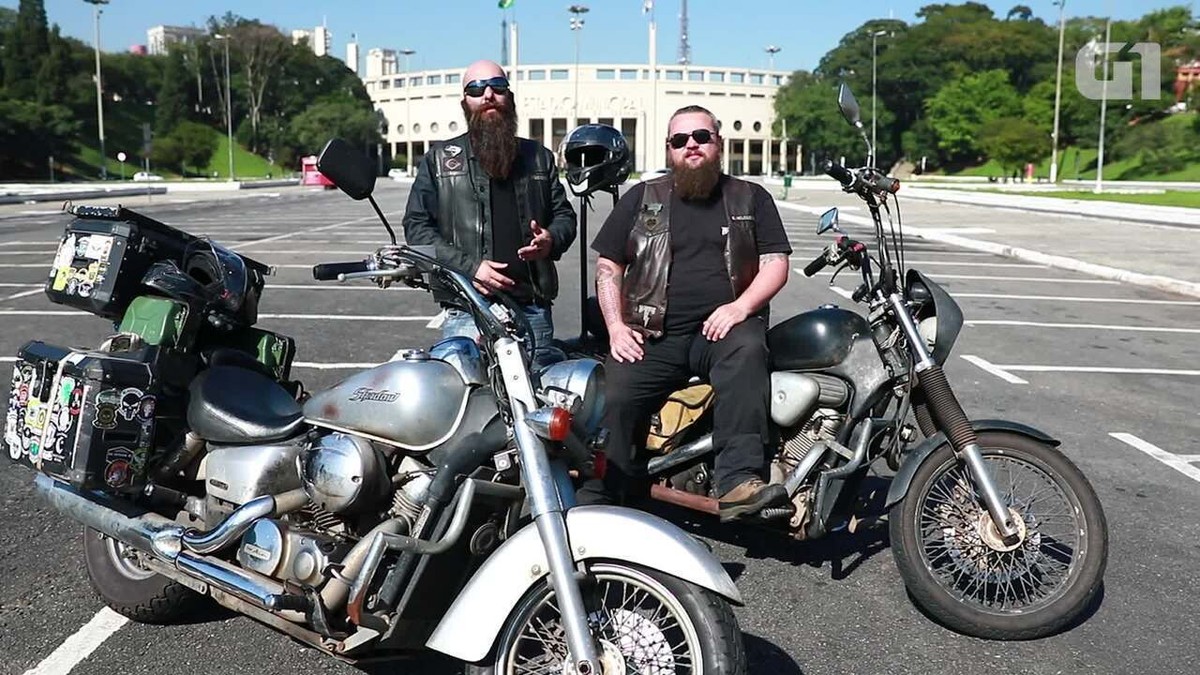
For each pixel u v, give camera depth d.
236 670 3.64
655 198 4.34
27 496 5.38
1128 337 10.24
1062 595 3.84
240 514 3.33
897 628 4.01
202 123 106.25
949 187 58.03
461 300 3.45
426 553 3.00
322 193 48.34
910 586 3.91
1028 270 16.09
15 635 3.88
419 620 3.10
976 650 3.84
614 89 118.88
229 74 104.25
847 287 13.55
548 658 3.06
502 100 4.60
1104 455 6.26
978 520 3.89
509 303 3.25
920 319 4.08
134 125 98.75
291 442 3.50
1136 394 7.83
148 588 3.88
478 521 3.10
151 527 3.51
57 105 83.50
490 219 4.61
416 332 9.93
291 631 3.29
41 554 4.64
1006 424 3.94
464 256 4.45
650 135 119.88
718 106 122.75
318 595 3.15
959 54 107.19
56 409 3.50
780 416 4.05
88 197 39.94
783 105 113.25
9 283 13.07
